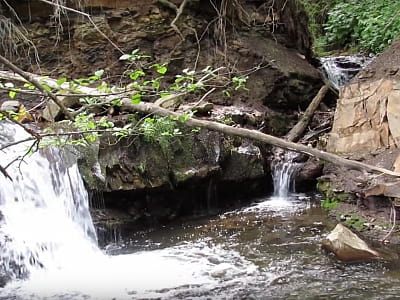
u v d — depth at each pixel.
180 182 7.17
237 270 5.38
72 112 3.47
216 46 9.47
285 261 5.54
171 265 5.61
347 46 14.73
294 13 10.98
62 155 6.54
